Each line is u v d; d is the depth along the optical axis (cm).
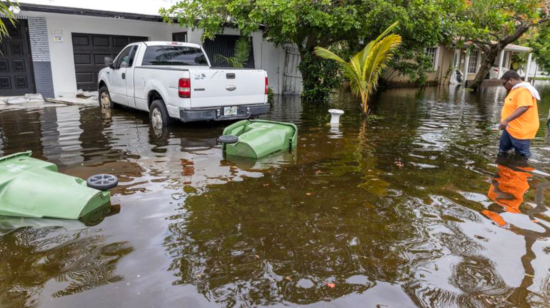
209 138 723
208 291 275
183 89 739
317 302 266
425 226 382
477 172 556
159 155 607
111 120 877
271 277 294
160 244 337
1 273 292
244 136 621
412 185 498
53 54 1200
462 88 2244
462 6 1390
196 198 439
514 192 477
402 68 1747
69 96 1232
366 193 467
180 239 347
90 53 1268
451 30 1411
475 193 473
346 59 1380
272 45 1468
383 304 265
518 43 2939
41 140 686
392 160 613
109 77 995
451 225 385
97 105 1097
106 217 387
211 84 764
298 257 322
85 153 609
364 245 343
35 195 393
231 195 451
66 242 338
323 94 1399
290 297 271
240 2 1080
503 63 3186
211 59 1348
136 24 1329
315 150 664
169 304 260
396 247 340
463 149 692
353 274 299
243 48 1298
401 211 416
